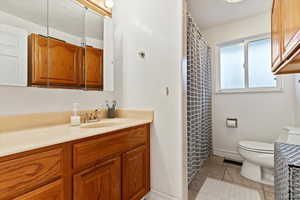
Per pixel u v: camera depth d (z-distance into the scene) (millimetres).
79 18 1482
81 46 1500
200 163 2166
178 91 1426
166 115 1492
